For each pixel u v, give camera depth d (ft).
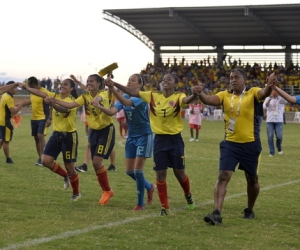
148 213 28.37
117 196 33.19
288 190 35.88
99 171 30.78
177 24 140.36
